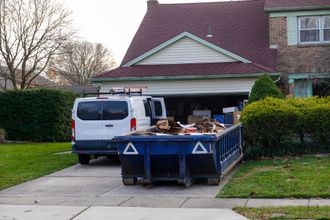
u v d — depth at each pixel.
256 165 13.02
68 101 27.25
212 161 10.51
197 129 12.19
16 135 26.59
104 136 14.55
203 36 25.33
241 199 9.17
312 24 23.25
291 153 14.30
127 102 14.57
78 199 9.78
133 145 10.73
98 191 10.59
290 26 23.38
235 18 26.38
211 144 10.35
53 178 12.52
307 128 14.23
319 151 14.30
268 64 22.52
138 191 10.47
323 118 14.11
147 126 15.60
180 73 21.33
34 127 26.41
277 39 23.47
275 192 9.39
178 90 21.61
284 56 23.34
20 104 26.56
